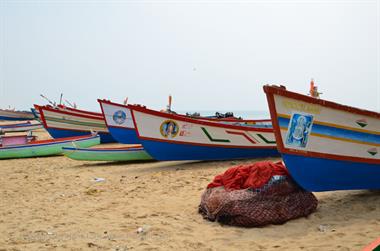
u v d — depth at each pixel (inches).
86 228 230.1
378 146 258.4
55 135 793.6
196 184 348.5
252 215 220.1
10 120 1850.4
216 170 424.8
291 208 230.8
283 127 228.8
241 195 226.7
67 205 290.7
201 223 233.8
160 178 390.0
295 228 217.9
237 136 474.6
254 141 482.3
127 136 685.9
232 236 209.0
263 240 200.8
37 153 633.0
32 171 479.8
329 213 243.6
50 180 407.8
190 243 199.6
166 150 461.7
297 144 234.1
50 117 788.6
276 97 225.1
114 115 679.1
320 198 283.6
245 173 242.8
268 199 226.7
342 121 244.8
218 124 465.4
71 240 208.2
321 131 240.8
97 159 528.1
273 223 224.8
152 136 456.8
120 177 413.7
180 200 293.6
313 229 214.5
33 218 255.8
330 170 248.1
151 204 285.0
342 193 295.1
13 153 621.6
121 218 250.1
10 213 271.0
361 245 183.8
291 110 230.2
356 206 255.6
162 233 216.7
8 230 230.1
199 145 463.2
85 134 820.0
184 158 470.0
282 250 184.7
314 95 283.1
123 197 312.3
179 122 460.8
